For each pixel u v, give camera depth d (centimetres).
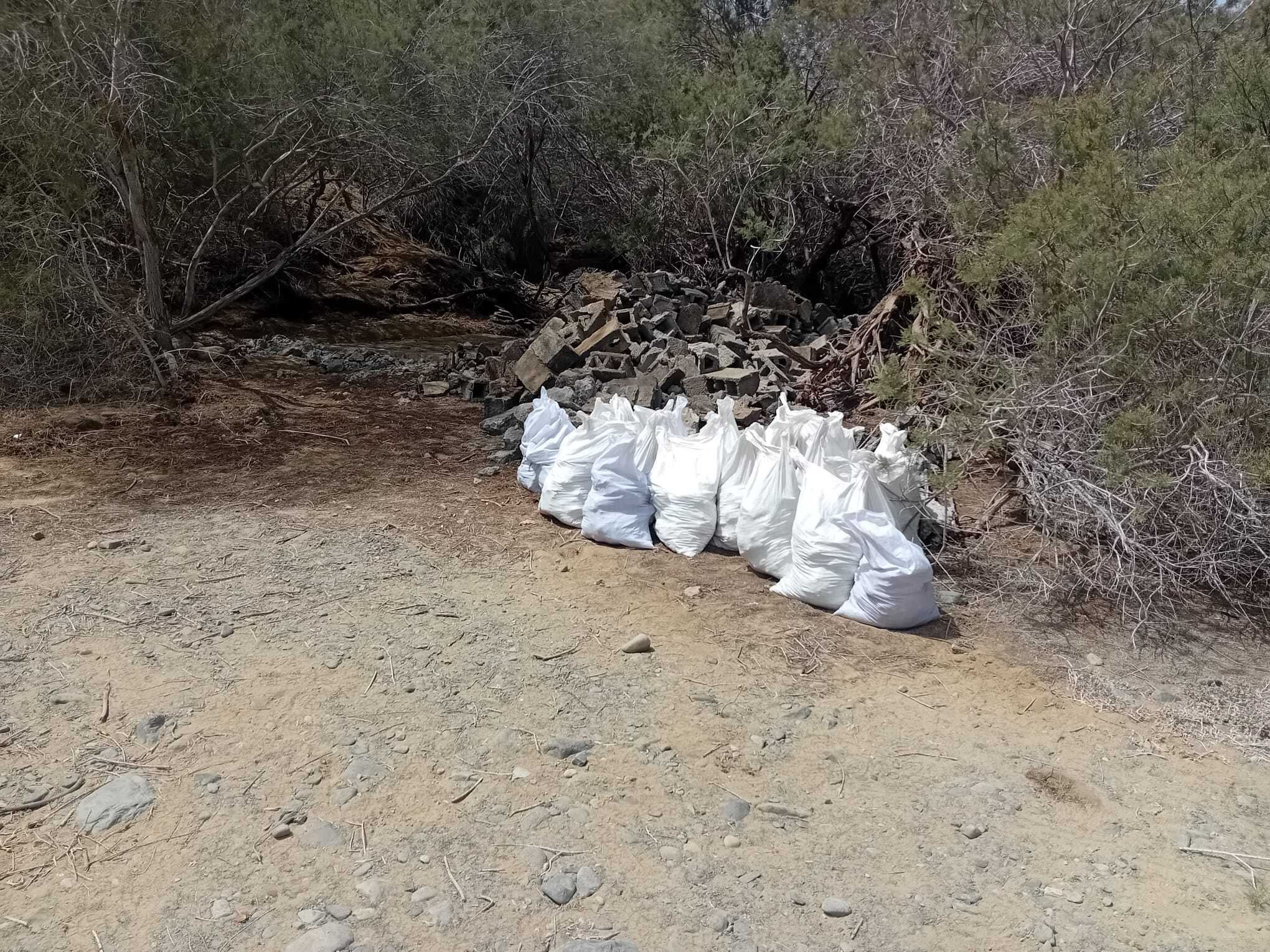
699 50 1636
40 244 788
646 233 1479
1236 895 297
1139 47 973
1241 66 737
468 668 412
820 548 476
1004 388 560
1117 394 530
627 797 334
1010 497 607
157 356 866
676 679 411
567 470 575
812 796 339
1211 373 510
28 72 779
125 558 508
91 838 307
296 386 909
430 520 583
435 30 978
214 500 602
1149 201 541
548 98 1326
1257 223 510
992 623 472
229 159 918
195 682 393
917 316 801
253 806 323
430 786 337
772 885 296
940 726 383
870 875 301
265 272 1004
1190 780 355
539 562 528
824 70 1305
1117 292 519
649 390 777
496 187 1516
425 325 1337
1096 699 406
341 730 365
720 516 546
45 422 737
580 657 426
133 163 830
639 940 273
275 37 883
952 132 928
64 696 379
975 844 317
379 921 277
